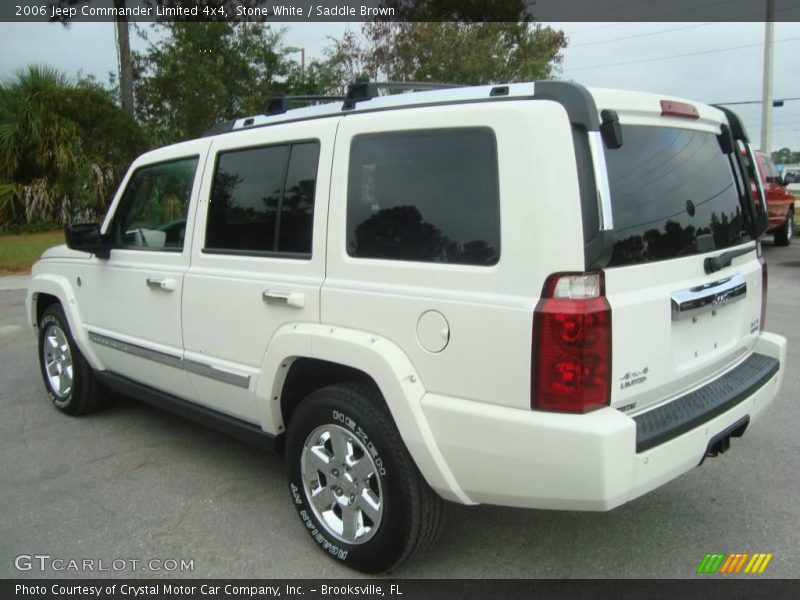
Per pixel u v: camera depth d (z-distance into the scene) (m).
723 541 3.37
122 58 17.88
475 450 2.65
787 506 3.69
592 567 3.18
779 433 4.65
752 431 4.70
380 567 3.04
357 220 3.06
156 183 4.29
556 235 2.45
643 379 2.71
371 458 2.99
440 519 2.99
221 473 4.27
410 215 2.87
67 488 4.08
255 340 3.49
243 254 3.58
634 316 2.63
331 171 3.18
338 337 3.02
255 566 3.24
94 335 4.77
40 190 17.58
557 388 2.46
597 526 3.53
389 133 2.97
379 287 2.93
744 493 3.85
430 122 2.82
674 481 4.00
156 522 3.66
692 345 3.05
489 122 2.63
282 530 3.57
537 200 2.47
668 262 2.88
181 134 17.92
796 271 12.02
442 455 2.74
